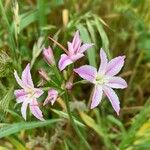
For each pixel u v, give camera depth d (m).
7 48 0.22
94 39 0.21
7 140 0.21
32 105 0.15
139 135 0.19
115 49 0.24
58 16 0.24
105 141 0.20
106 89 0.14
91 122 0.20
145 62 0.24
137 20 0.24
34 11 0.23
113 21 0.24
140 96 0.23
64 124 0.20
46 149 0.20
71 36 0.22
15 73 0.15
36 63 0.21
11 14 0.23
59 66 0.14
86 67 0.14
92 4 0.24
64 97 0.15
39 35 0.23
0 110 0.18
